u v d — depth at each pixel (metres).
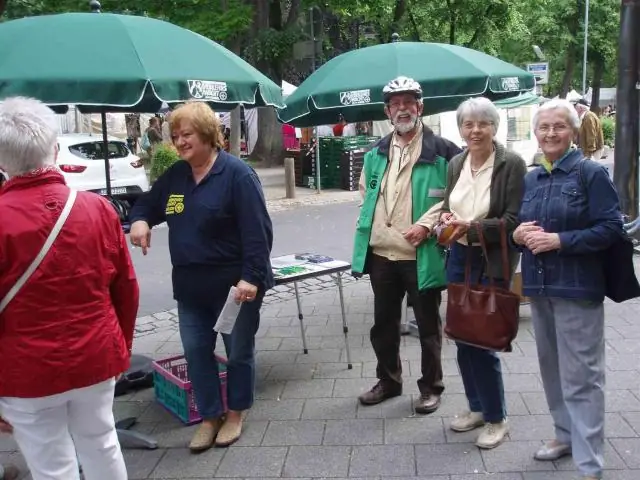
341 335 5.70
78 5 12.97
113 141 12.71
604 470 3.30
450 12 22.75
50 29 3.71
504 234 3.41
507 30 24.00
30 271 2.32
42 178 2.40
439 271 3.89
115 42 3.67
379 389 4.29
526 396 4.24
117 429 3.93
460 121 3.55
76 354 2.41
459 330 3.42
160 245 10.15
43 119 2.40
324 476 3.42
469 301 3.39
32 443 2.48
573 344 3.02
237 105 4.50
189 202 3.61
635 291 3.01
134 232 3.65
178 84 3.64
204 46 4.07
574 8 34.28
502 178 3.49
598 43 35.81
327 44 22.52
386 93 3.94
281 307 6.65
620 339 5.21
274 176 18.81
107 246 2.54
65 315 2.40
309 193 15.74
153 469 3.59
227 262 3.63
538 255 3.06
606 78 46.69
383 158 4.09
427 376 4.09
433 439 3.75
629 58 8.38
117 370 2.56
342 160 15.95
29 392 2.37
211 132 3.53
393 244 4.01
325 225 11.55
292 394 4.49
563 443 3.44
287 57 19.19
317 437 3.86
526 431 3.77
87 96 3.43
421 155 3.97
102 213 2.55
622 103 8.45
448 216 3.52
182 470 3.57
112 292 2.71
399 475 3.39
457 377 4.61
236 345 3.80
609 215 2.88
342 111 5.94
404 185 4.00
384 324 4.20
